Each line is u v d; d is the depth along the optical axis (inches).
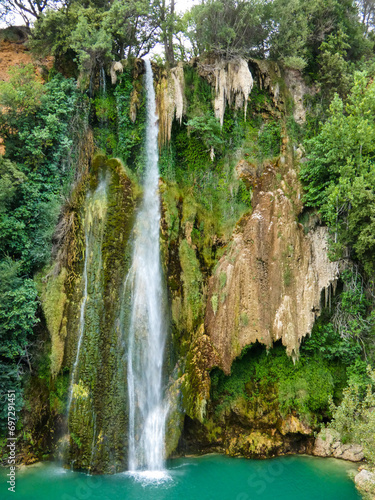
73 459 574.2
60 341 626.2
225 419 642.2
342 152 641.0
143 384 621.0
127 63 761.0
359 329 637.3
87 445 572.4
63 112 697.6
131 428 593.9
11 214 652.1
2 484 531.8
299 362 662.5
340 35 786.2
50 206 672.4
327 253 650.2
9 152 672.4
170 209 701.3
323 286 668.7
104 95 756.6
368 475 536.4
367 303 658.2
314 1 786.2
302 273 673.6
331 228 645.3
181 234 703.1
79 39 705.0
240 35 784.3
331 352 657.0
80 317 629.9
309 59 805.9
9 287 616.1
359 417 565.0
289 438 629.9
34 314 627.8
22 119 680.4
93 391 592.4
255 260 665.6
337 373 661.3
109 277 634.8
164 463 593.0
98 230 655.1
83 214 670.5
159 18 861.8
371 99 639.1
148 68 768.9
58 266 654.5
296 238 675.4
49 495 507.8
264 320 651.5
